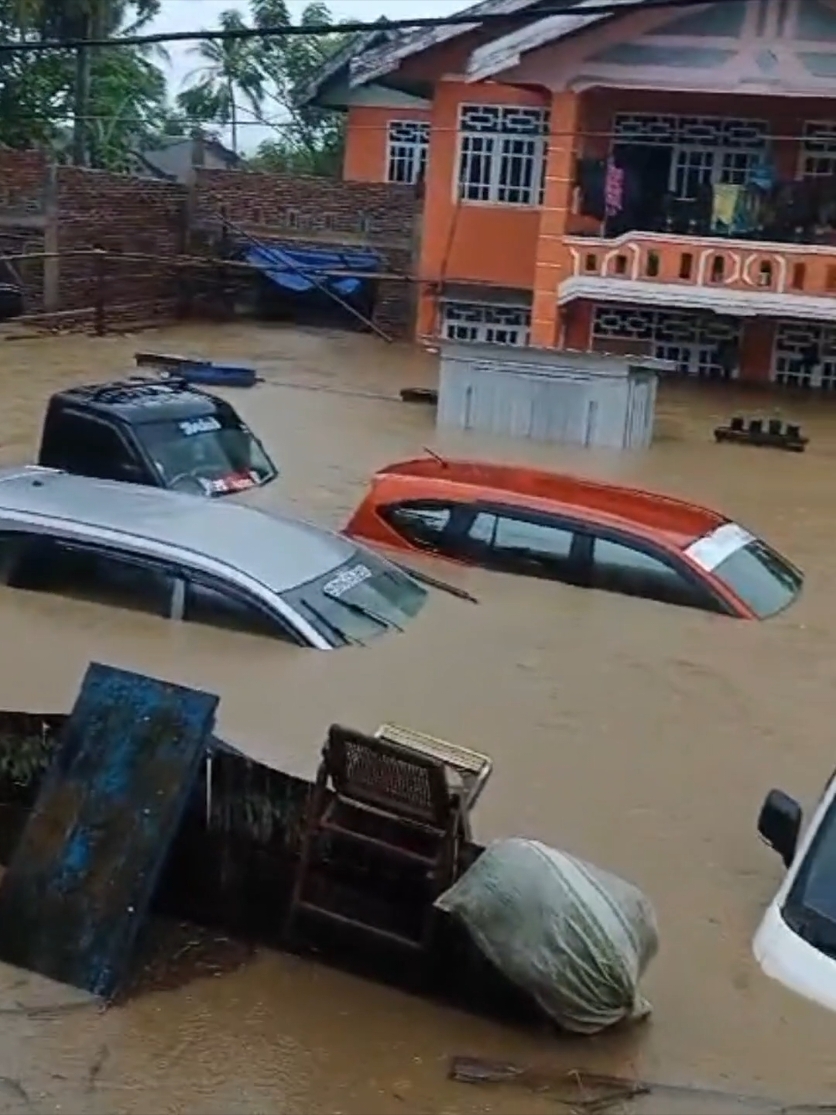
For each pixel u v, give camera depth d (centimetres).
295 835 577
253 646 823
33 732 621
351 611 856
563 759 722
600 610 934
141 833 570
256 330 2758
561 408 1661
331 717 746
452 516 1014
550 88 2328
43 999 545
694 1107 486
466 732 742
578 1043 520
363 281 2822
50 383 1889
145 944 580
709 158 2452
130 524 890
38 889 573
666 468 1550
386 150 3219
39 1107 482
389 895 559
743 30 2234
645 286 2317
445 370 1706
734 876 620
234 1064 509
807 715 800
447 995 547
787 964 545
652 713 786
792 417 2069
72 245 2647
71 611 860
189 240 2955
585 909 521
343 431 1648
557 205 2356
